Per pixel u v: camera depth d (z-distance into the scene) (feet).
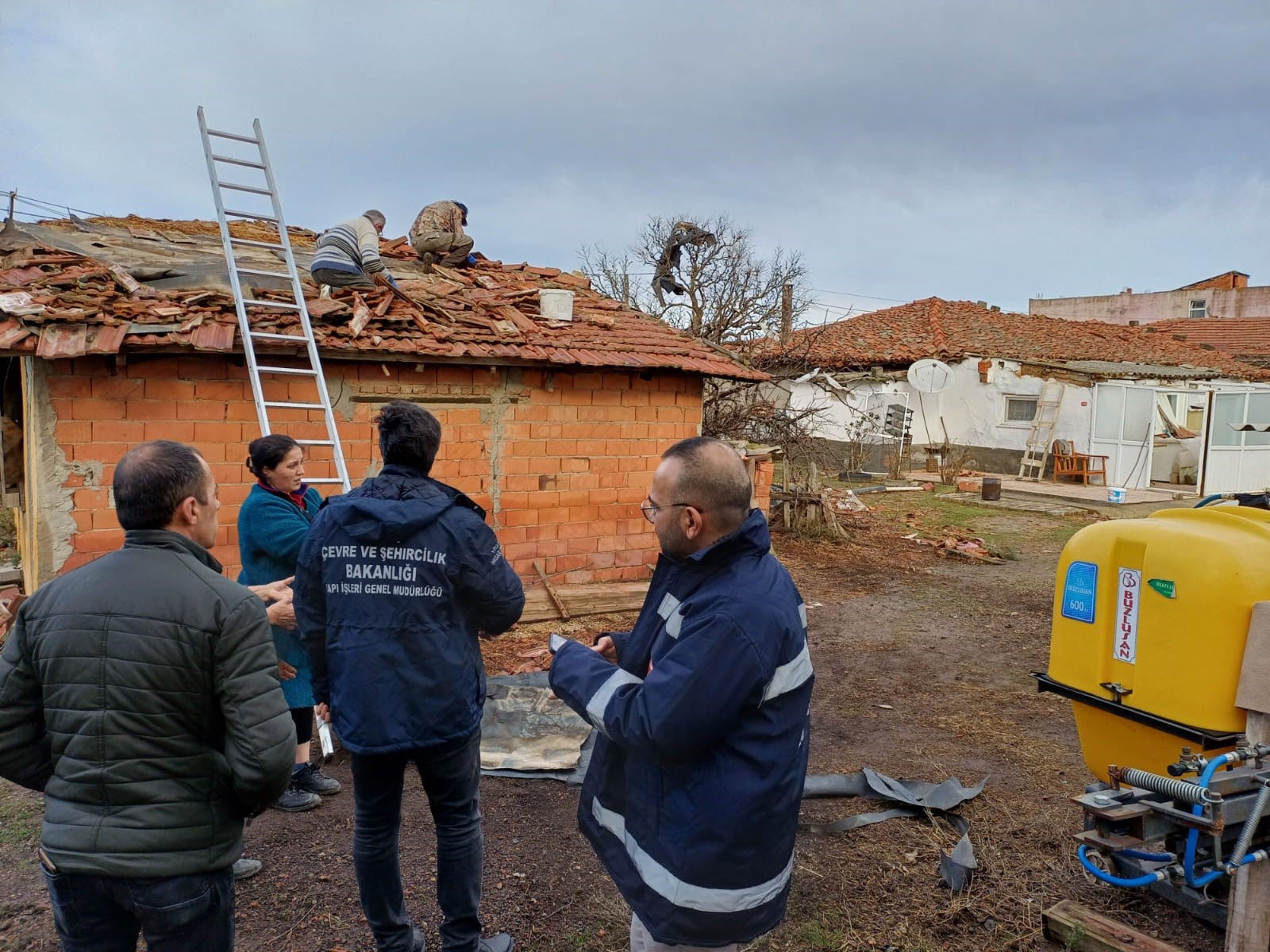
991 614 26.76
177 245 26.40
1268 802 8.63
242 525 12.50
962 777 14.82
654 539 27.17
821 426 68.64
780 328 68.69
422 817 13.30
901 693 19.45
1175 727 9.41
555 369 24.39
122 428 18.15
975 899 11.00
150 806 6.72
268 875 11.46
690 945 6.69
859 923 10.52
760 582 6.79
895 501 51.34
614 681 6.95
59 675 6.72
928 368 63.36
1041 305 142.92
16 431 20.80
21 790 13.92
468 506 9.25
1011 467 65.36
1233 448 58.59
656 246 79.61
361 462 21.56
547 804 13.70
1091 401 60.70
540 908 10.85
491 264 33.81
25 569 22.03
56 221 26.53
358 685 8.58
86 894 6.86
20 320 16.72
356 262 23.52
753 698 6.48
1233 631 9.04
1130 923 10.39
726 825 6.49
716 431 42.14
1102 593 10.34
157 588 6.83
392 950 9.23
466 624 9.16
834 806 13.61
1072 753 15.94
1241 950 8.91
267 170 21.70
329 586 8.75
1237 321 94.63
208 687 6.90
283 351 19.36
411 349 21.12
